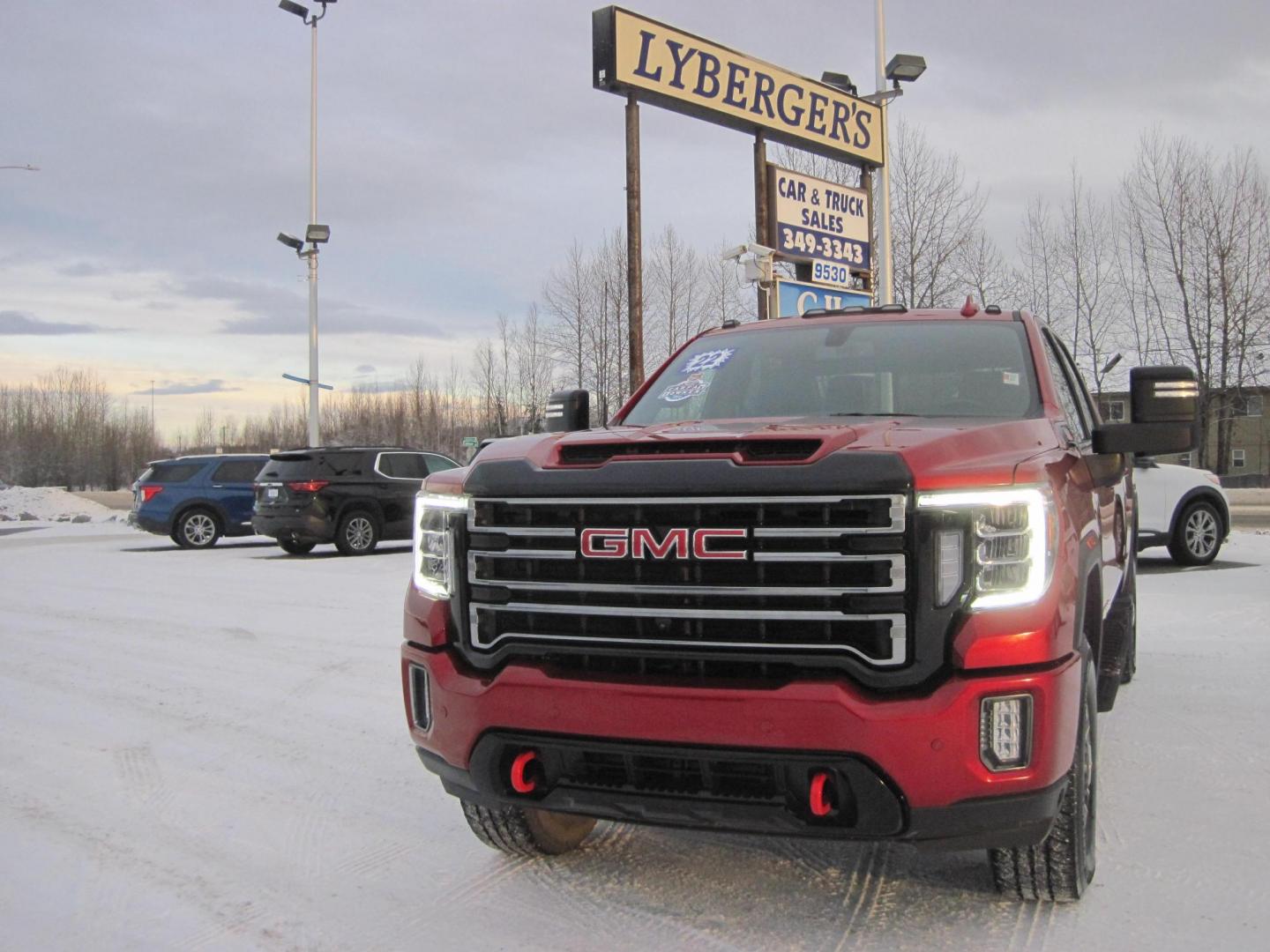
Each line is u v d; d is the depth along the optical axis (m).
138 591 11.59
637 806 2.97
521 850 3.77
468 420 43.06
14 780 4.87
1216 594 9.52
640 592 2.93
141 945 3.19
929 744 2.67
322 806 4.48
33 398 61.81
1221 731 5.16
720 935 3.14
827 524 2.78
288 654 7.77
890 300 16.97
